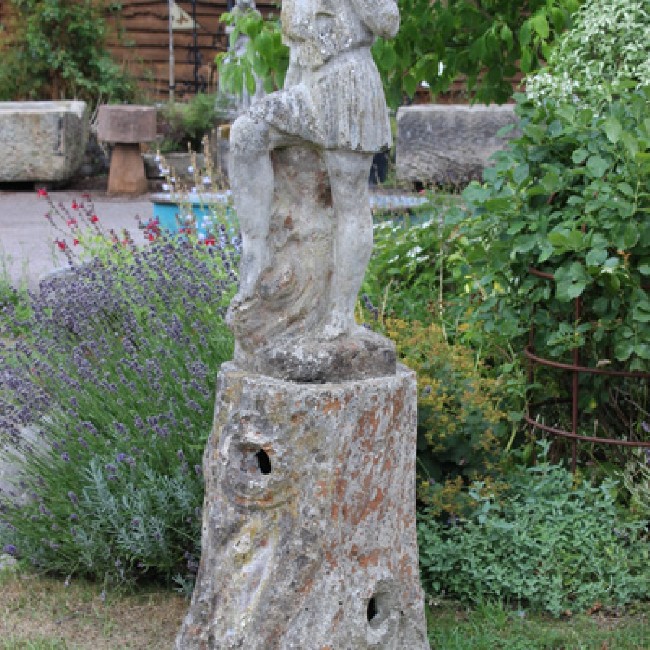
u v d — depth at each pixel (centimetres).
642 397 593
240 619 423
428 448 558
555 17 691
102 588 545
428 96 1794
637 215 538
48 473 571
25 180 1730
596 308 548
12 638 492
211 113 1831
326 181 430
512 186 579
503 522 517
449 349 599
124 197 1680
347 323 434
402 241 769
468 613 511
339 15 407
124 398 576
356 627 427
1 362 639
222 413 433
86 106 1828
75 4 1945
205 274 659
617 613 511
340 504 419
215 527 434
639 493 551
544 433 596
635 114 559
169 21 2102
